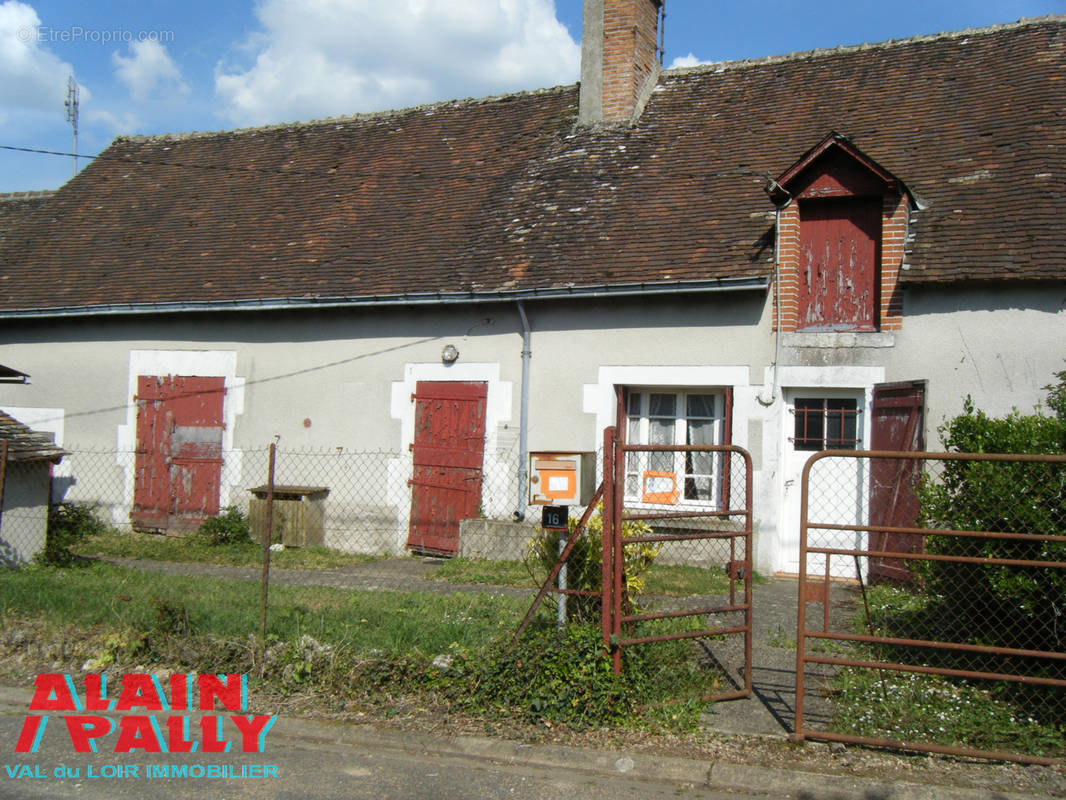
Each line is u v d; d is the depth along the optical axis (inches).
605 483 225.3
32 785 189.8
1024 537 194.2
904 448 357.7
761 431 399.2
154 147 681.0
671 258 417.4
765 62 535.8
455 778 196.5
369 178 573.6
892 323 380.2
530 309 444.8
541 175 510.6
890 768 195.0
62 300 542.3
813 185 397.4
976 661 244.7
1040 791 184.9
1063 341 349.4
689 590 352.8
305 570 406.3
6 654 270.8
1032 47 457.7
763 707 226.4
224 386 514.9
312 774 197.8
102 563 398.9
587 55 538.3
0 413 391.2
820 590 359.9
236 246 546.6
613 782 195.2
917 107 454.9
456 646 245.0
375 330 483.2
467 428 457.7
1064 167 383.6
